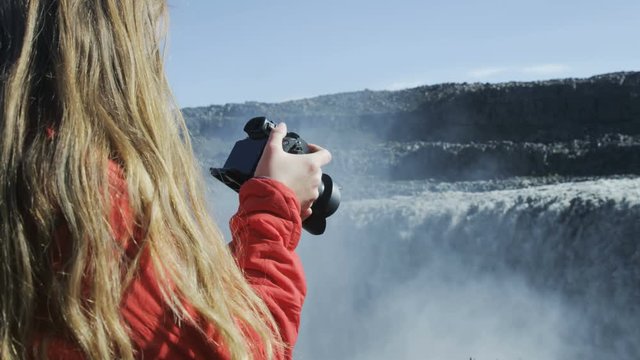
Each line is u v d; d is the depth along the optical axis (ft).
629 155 100.58
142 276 3.76
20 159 3.79
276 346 4.22
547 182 97.04
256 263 4.38
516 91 132.16
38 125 3.94
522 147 111.65
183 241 4.01
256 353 4.08
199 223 4.35
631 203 57.41
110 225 3.74
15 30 4.21
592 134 117.70
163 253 3.82
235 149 5.76
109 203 3.76
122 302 3.70
